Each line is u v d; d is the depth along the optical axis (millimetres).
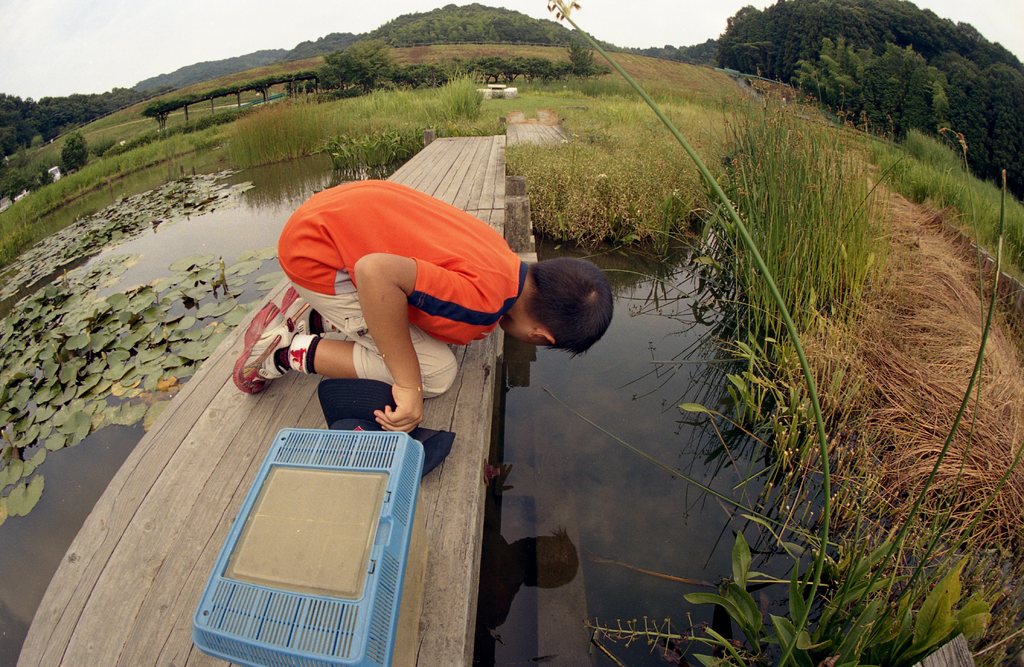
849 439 2285
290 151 10047
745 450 2426
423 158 6219
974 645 1387
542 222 5070
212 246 5449
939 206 4379
